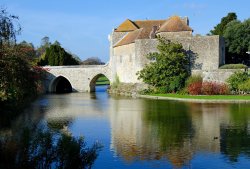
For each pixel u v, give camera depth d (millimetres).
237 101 53969
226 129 32188
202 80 66812
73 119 39844
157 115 41344
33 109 49625
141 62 74062
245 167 22141
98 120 38906
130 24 86312
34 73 50688
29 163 18406
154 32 78625
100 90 92812
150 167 22328
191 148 26172
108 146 26984
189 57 71625
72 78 88688
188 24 84438
